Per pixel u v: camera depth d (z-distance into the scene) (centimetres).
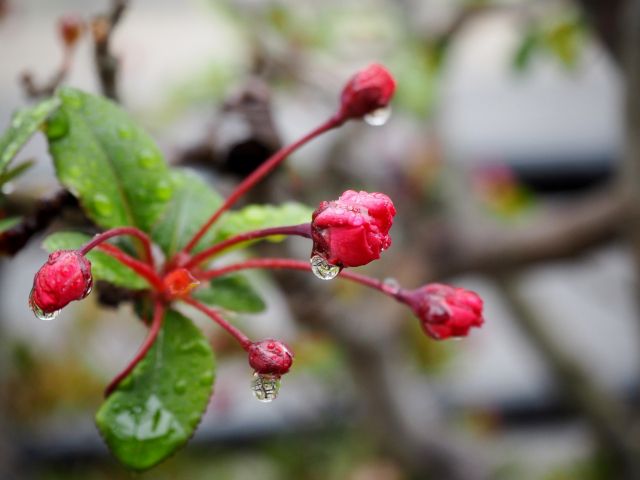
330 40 40
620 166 39
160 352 20
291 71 39
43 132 21
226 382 54
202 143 26
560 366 55
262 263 21
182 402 20
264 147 26
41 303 18
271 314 48
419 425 46
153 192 21
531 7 42
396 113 40
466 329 21
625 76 37
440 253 43
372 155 46
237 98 26
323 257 18
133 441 20
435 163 46
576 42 42
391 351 42
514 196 57
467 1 43
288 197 28
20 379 53
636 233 39
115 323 57
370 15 42
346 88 22
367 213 18
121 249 21
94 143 21
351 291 41
